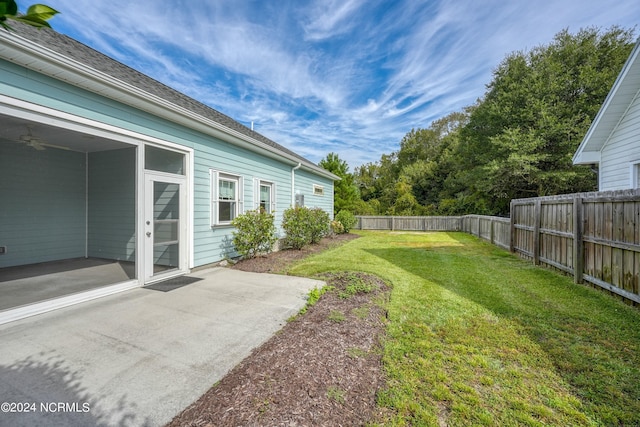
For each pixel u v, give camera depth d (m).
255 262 6.62
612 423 1.82
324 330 3.03
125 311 3.58
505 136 14.95
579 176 13.92
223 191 6.68
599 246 4.41
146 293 4.33
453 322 3.29
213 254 6.24
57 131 5.02
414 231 16.38
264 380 2.16
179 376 2.23
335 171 21.62
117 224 6.66
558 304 3.85
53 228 6.58
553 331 3.06
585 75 13.94
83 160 7.07
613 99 6.38
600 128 7.04
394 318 3.40
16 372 2.27
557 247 5.67
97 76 3.68
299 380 2.17
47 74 3.47
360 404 1.97
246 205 7.34
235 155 6.92
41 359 2.46
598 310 3.62
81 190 7.04
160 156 5.14
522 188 16.62
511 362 2.48
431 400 2.01
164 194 5.16
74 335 2.92
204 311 3.60
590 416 1.87
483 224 11.70
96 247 6.99
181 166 5.51
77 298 3.85
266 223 6.85
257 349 2.67
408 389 2.12
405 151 30.89
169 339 2.85
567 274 5.36
